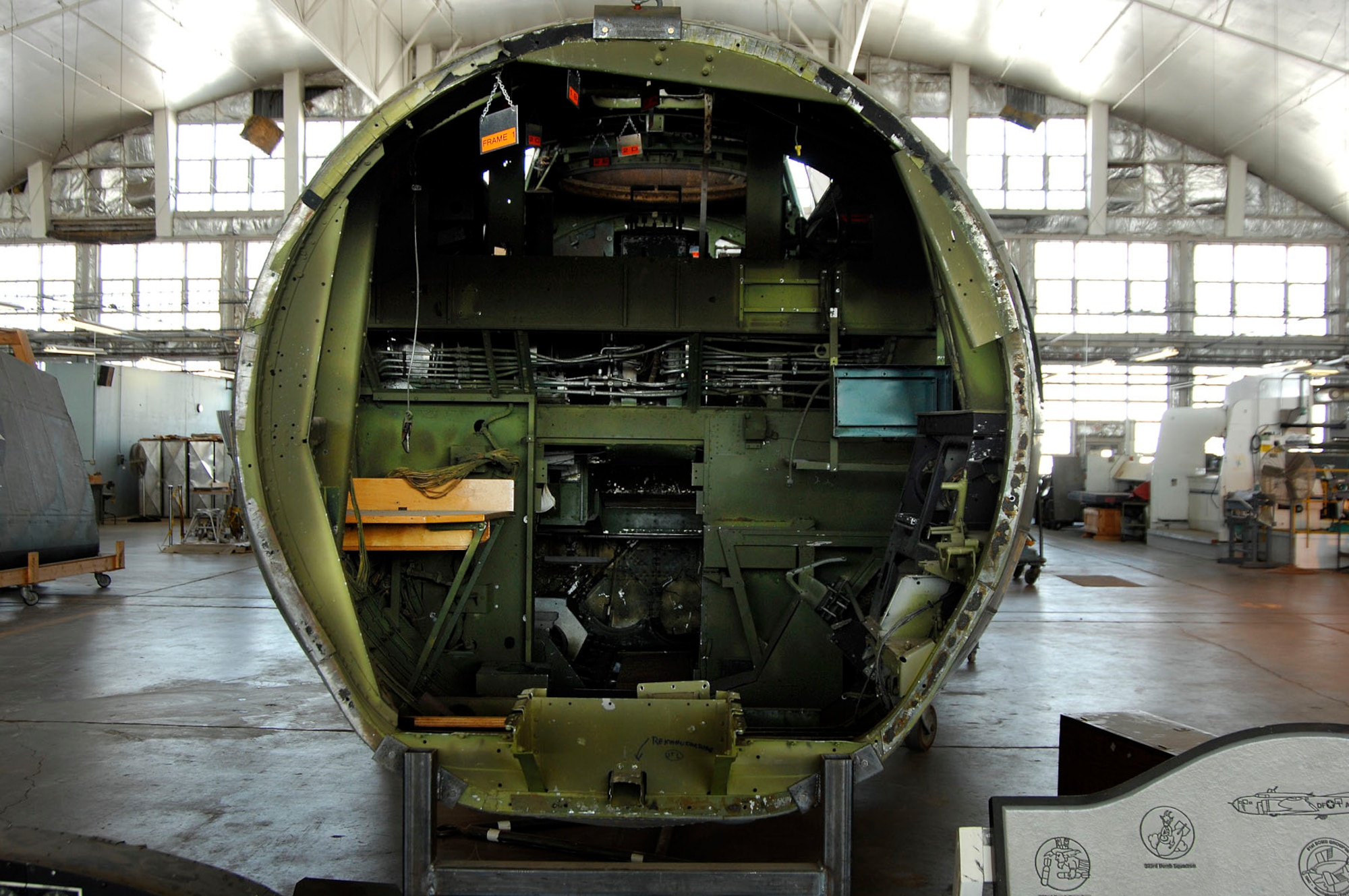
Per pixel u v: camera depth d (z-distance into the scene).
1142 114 22.11
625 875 2.30
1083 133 22.80
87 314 23.77
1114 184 22.75
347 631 2.79
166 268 23.61
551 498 4.40
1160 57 18.73
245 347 2.75
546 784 2.69
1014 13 18.77
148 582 10.66
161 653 6.68
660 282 4.28
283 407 2.83
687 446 4.52
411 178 3.97
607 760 2.73
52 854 1.96
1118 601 9.99
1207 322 22.86
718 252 5.75
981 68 22.11
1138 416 24.31
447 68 2.88
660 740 2.75
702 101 4.52
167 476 20.39
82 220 19.34
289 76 22.23
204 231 23.28
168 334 23.05
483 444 4.36
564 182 5.23
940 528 2.98
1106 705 5.45
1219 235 22.62
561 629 4.66
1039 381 2.92
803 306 4.29
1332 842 1.85
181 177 23.30
